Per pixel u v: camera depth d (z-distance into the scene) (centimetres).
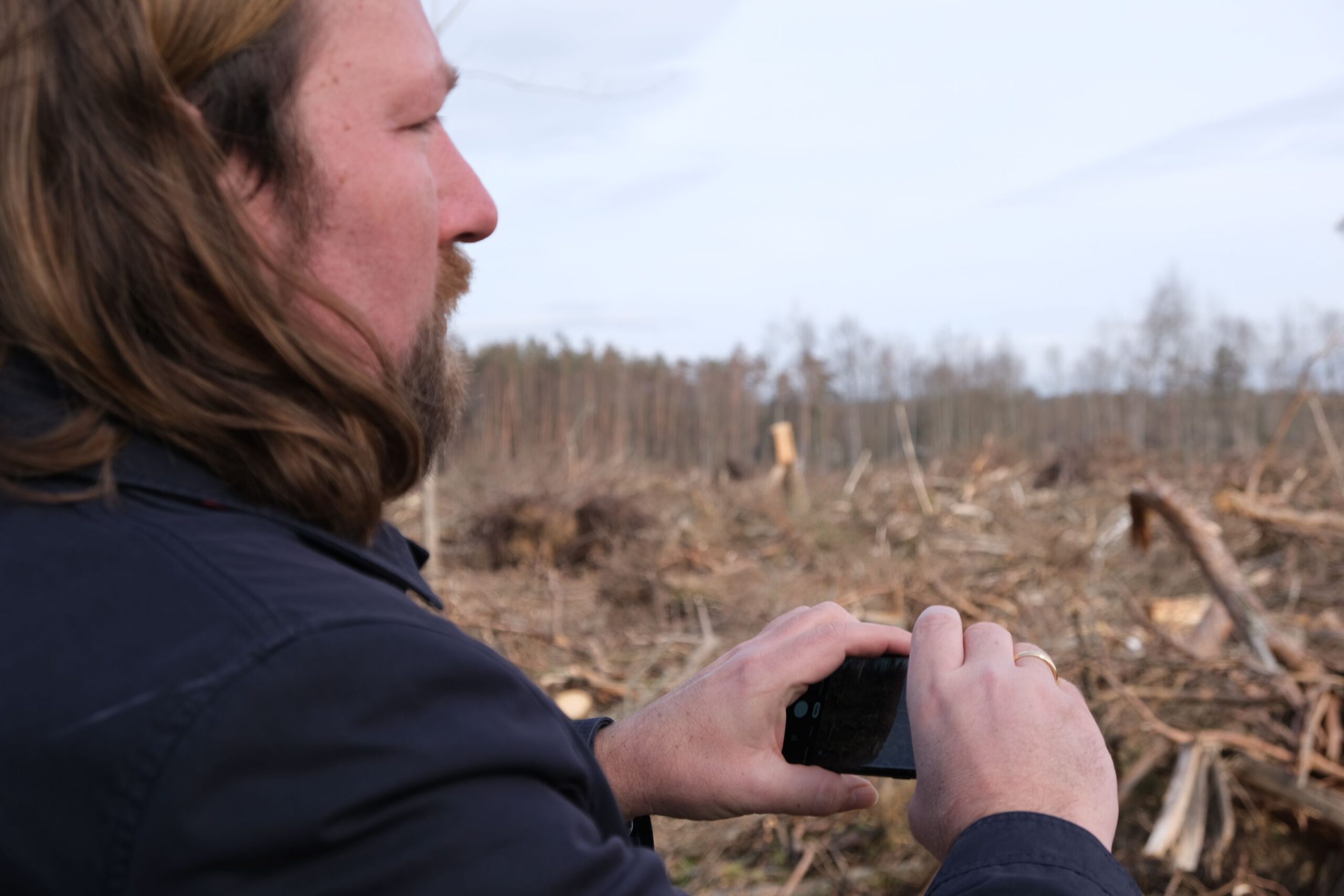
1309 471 1062
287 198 67
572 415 6297
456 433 88
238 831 51
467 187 85
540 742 61
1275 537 834
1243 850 386
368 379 67
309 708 54
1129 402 7356
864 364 8412
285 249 67
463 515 1390
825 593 821
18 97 61
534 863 56
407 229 73
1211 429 6419
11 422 61
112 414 63
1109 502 1418
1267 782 393
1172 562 841
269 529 63
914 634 87
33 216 60
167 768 51
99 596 57
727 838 472
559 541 1175
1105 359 8181
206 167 62
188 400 61
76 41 61
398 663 57
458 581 935
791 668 97
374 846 53
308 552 63
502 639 759
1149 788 429
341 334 70
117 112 61
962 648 84
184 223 61
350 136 70
